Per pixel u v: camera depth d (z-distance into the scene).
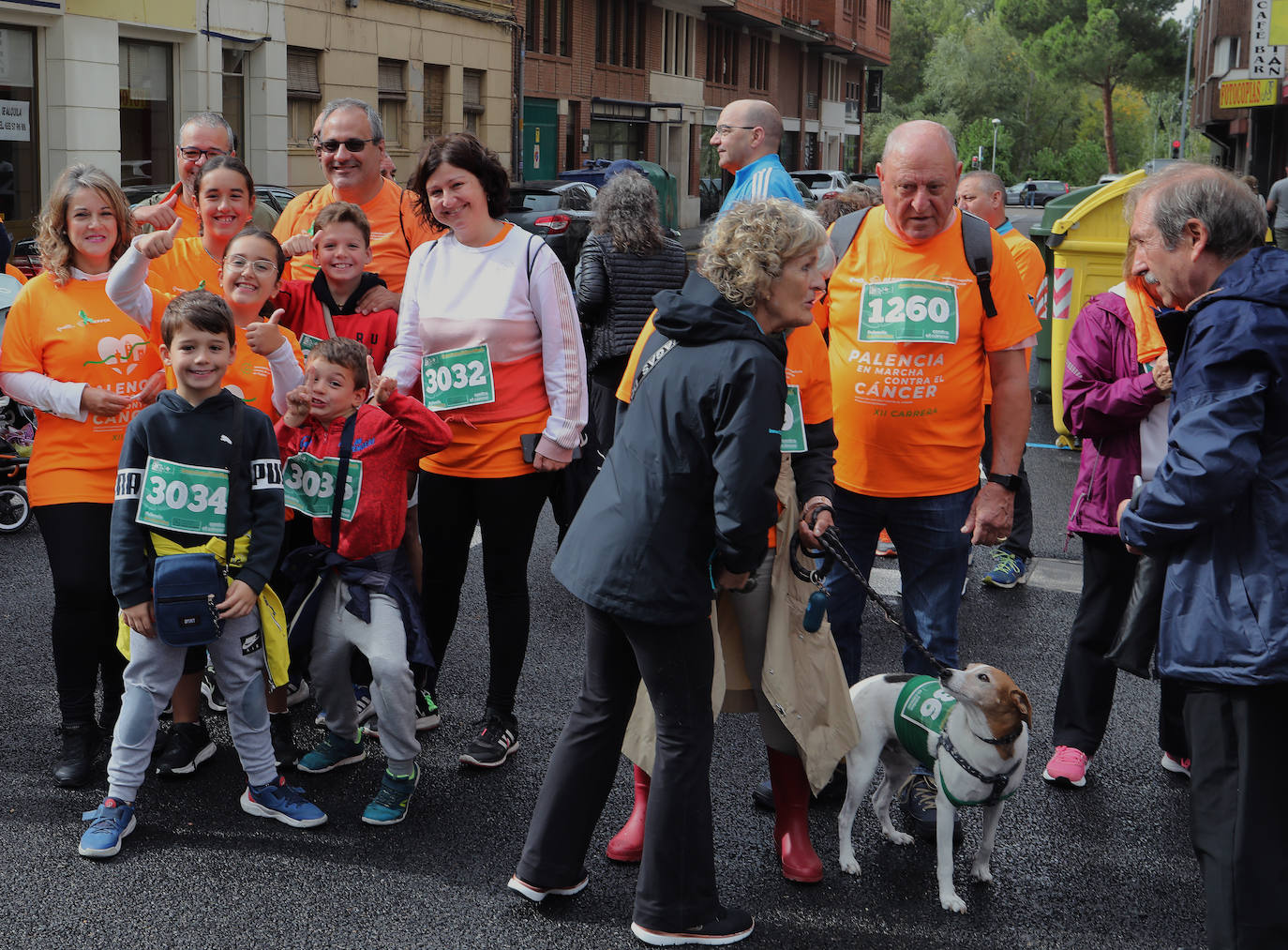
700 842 3.39
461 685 5.30
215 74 19.73
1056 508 8.57
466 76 28.08
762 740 4.81
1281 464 2.87
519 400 4.50
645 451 3.26
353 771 4.46
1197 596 2.95
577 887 3.63
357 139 5.14
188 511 3.85
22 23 16.33
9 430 7.53
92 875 3.69
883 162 4.11
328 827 4.04
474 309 4.43
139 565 3.84
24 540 7.32
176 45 19.22
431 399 4.49
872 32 64.94
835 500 4.34
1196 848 3.01
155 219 4.62
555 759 3.54
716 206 46.00
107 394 4.24
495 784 4.38
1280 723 2.91
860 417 4.23
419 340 4.61
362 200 5.29
